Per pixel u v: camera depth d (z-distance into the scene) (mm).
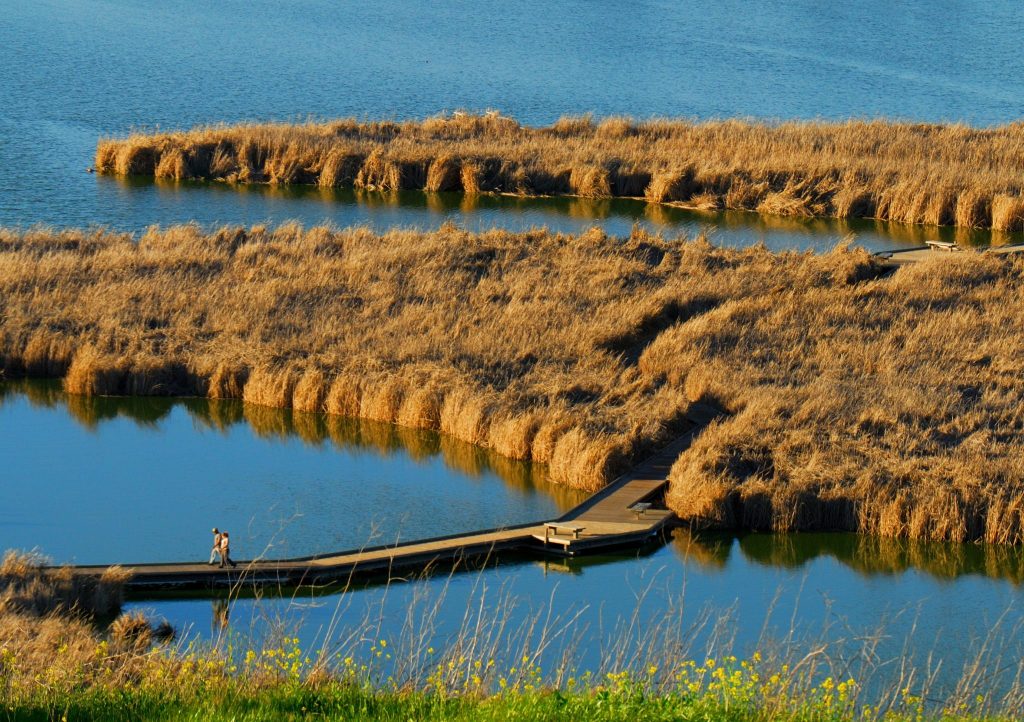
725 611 97562
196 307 161250
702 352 148125
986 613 98688
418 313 160250
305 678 61156
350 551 106312
